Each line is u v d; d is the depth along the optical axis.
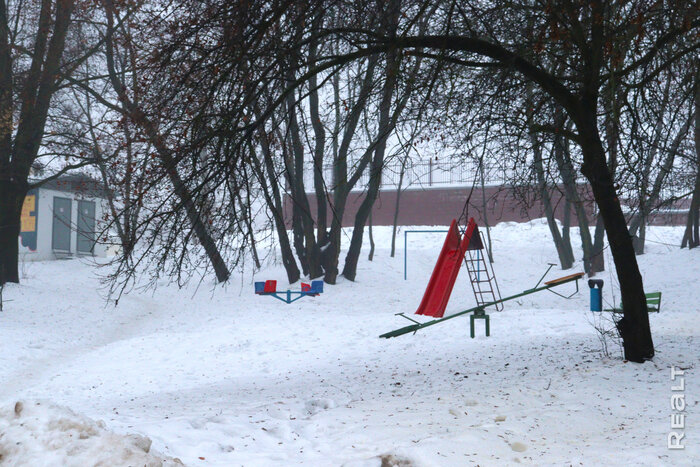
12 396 12.10
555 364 11.20
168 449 5.77
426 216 49.78
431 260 39.47
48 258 41.09
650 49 10.97
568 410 7.80
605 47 9.76
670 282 26.89
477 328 16.97
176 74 10.49
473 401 8.41
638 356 10.77
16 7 28.84
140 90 11.25
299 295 29.62
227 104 9.72
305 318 21.61
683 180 16.91
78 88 29.72
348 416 7.79
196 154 9.79
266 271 34.66
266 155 10.36
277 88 10.41
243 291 30.58
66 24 26.64
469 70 11.99
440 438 6.32
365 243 43.38
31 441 4.55
